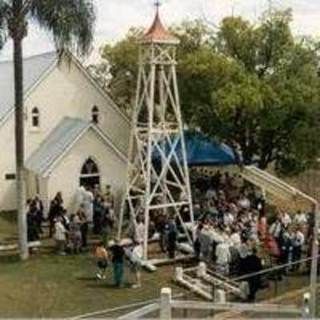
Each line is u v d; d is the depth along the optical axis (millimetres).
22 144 33469
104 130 45969
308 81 44469
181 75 43906
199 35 45906
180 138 37250
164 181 36312
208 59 42875
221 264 30406
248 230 33000
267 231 34438
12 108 42750
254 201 41594
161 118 36250
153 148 38656
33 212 35719
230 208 36938
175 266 32781
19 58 32719
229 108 41531
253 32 45188
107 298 28312
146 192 34125
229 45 45875
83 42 32781
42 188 41750
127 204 41969
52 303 27719
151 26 34844
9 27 32031
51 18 31812
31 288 29344
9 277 30656
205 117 44156
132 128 37750
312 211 35531
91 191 41844
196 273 30984
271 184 42906
